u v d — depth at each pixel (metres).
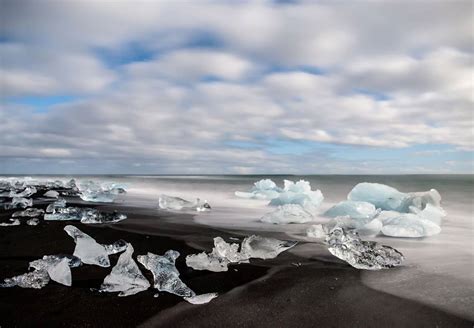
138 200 14.13
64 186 19.92
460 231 7.76
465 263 5.09
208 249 5.61
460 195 15.26
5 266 4.46
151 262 4.41
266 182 16.73
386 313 3.31
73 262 4.55
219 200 14.71
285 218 8.65
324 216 9.95
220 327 2.97
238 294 3.74
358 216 9.14
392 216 8.23
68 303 3.39
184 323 3.04
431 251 5.83
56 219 7.87
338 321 3.13
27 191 14.05
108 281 3.86
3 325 2.93
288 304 3.49
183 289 3.73
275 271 4.59
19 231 6.48
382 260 4.98
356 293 3.82
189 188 20.78
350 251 5.15
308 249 5.82
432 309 3.40
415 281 4.25
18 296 3.54
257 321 3.10
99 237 6.29
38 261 4.46
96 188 18.52
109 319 3.08
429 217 8.45
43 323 2.98
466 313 3.32
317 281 4.21
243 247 5.40
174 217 9.34
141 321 3.06
